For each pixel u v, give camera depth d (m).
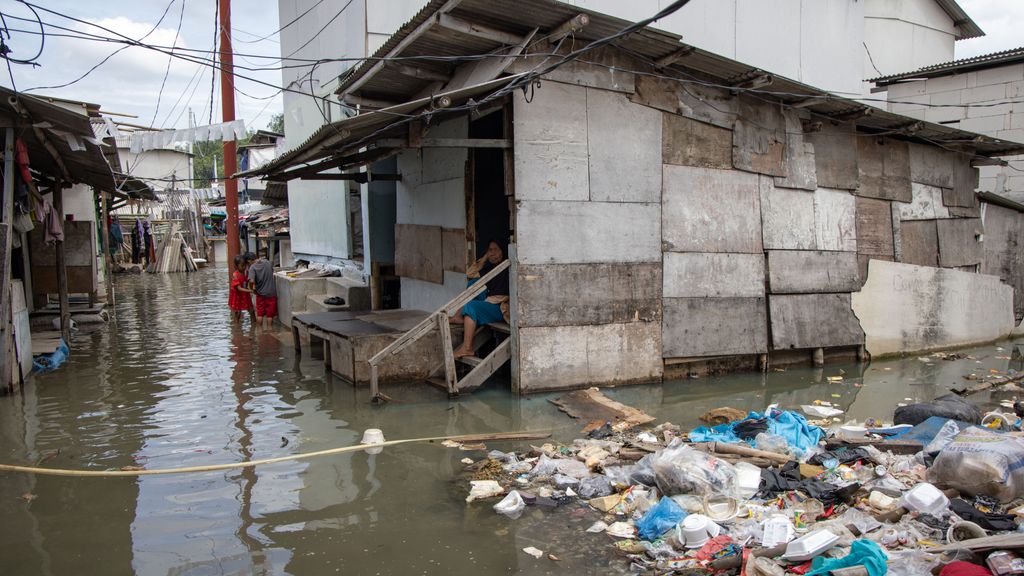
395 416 6.95
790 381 8.52
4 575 3.84
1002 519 4.10
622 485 4.97
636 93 7.92
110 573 3.87
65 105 7.93
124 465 5.59
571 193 7.66
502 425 6.62
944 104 14.71
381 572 3.85
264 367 9.45
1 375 7.86
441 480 5.23
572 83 7.53
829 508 4.45
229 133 10.91
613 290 7.97
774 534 3.96
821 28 14.40
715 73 8.19
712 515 4.39
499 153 10.30
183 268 30.61
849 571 3.40
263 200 24.25
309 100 15.01
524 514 4.61
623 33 5.56
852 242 9.79
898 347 10.19
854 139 9.81
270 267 13.02
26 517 4.61
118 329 13.05
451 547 4.14
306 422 6.79
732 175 8.67
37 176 12.37
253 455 5.82
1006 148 11.40
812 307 9.37
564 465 5.38
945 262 11.41
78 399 7.73
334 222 15.19
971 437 4.76
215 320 14.35
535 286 7.57
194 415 7.05
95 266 15.41
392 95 9.32
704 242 8.51
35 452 5.93
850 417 6.89
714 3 12.72
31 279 12.80
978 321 11.25
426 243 10.38
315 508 4.73
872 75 16.72
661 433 6.14
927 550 3.68
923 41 17.77
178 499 4.89
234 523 4.50
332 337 8.88
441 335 7.62
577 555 4.03
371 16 11.05
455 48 7.36
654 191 8.13
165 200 33.41
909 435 5.75
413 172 10.82
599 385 7.98
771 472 4.91
